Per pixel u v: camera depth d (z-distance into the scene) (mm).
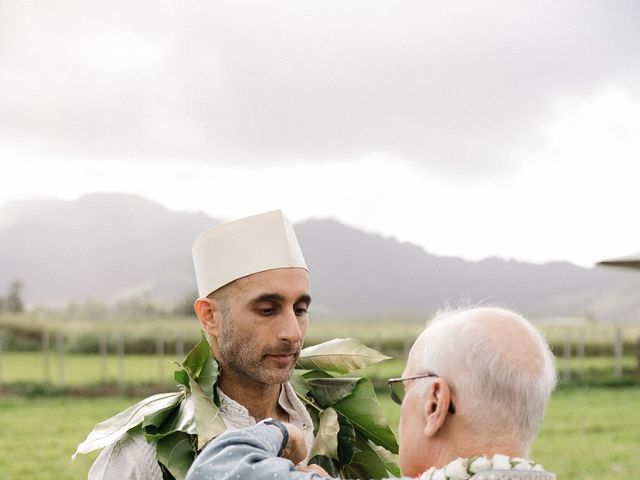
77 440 13844
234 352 2338
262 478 1750
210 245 2393
